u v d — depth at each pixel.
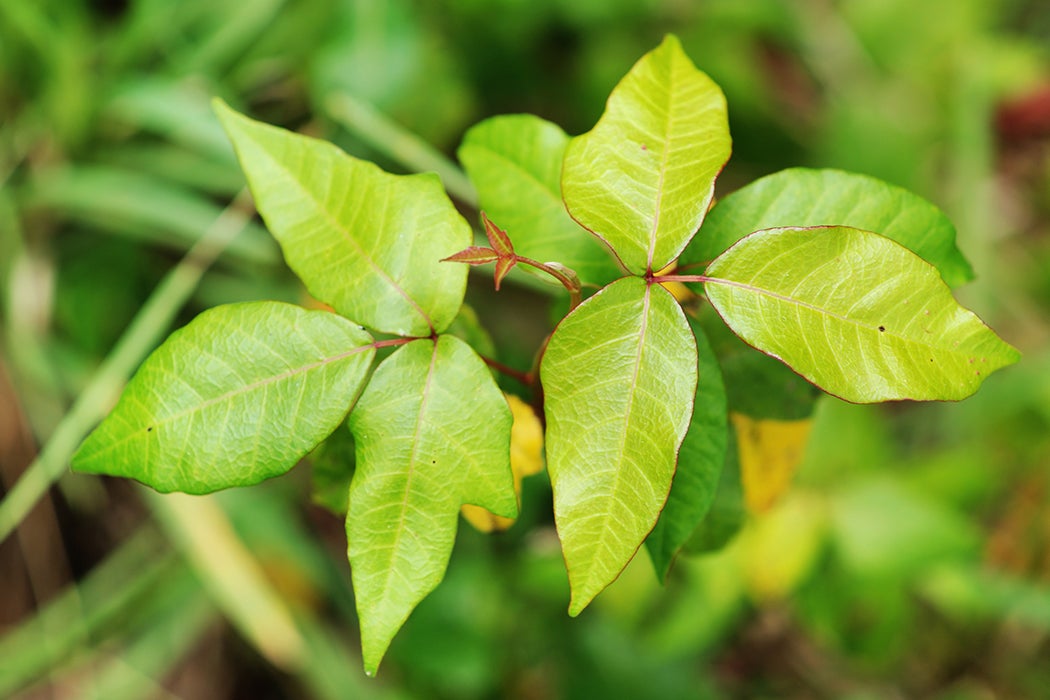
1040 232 1.27
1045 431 1.04
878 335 0.46
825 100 1.20
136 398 0.47
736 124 1.11
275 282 0.96
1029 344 1.14
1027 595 0.95
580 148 0.47
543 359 0.46
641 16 1.07
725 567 0.87
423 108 0.98
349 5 0.97
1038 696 1.08
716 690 1.00
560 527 0.46
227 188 0.95
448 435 0.47
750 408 0.53
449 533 0.47
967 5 1.17
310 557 0.94
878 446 0.90
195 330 0.47
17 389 0.95
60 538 1.01
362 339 0.48
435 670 0.88
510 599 0.92
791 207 0.49
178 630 0.98
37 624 0.96
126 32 0.98
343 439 0.52
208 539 0.87
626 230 0.47
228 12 0.99
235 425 0.47
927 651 1.10
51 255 0.97
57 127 0.95
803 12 1.19
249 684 1.07
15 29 0.91
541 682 0.95
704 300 0.52
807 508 0.88
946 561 0.86
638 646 0.93
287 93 1.01
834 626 0.91
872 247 0.46
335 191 0.48
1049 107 1.24
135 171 0.96
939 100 1.17
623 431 0.46
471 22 1.01
